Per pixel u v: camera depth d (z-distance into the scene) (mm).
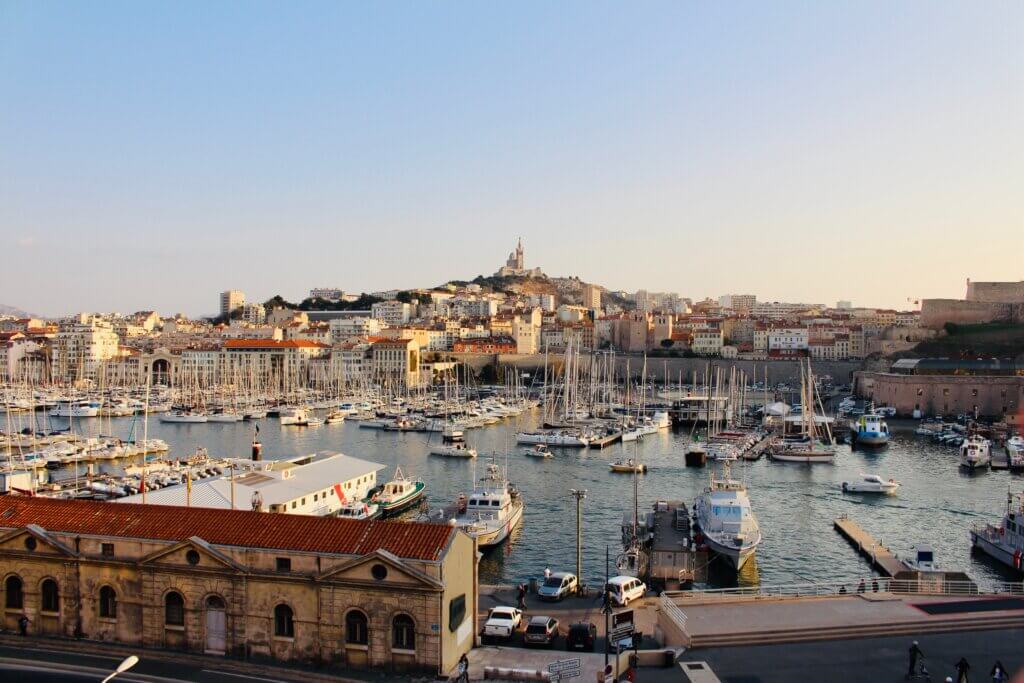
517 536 119000
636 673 57219
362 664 58656
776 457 191750
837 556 109188
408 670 57938
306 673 57656
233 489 108688
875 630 65000
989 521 130625
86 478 156500
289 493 116938
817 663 58750
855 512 137375
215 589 61188
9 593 65500
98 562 63250
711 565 100812
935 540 118938
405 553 59000
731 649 61906
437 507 138500
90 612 63688
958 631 65500
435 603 57438
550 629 66000
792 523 128875
